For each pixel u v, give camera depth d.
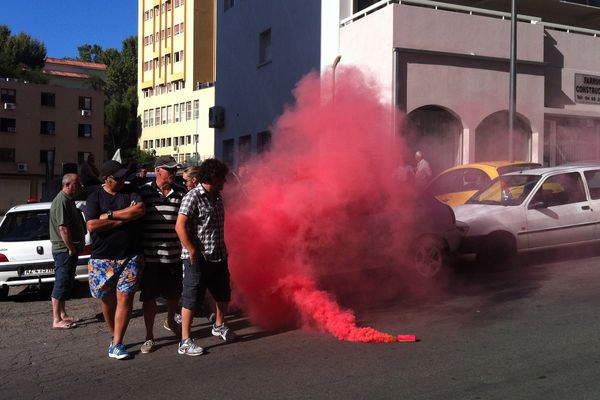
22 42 62.62
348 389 4.38
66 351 5.75
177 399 4.34
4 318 7.32
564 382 4.36
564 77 18.19
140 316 7.10
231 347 5.60
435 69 15.27
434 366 4.81
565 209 9.34
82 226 6.89
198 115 51.19
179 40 54.28
